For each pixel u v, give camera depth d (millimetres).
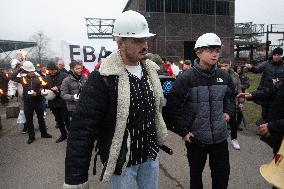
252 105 10633
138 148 2004
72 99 5906
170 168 4777
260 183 4105
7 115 10266
